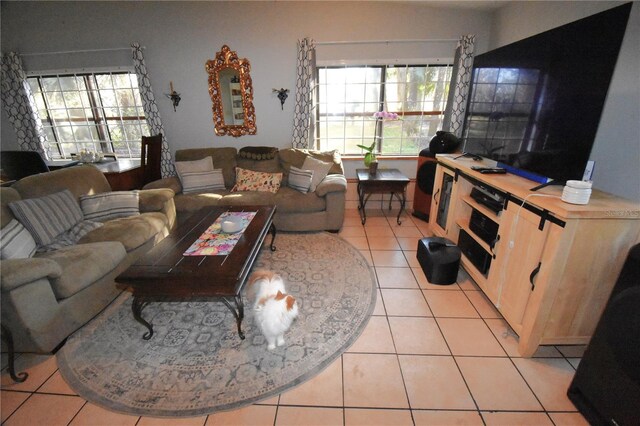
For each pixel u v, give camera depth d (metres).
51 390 1.41
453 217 2.44
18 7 3.34
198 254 1.73
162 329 1.79
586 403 1.25
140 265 1.60
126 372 1.49
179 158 3.46
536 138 1.71
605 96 1.29
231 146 3.80
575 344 1.54
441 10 3.20
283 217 3.00
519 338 1.58
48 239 1.98
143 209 2.62
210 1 3.26
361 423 1.24
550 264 1.34
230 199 2.94
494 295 1.82
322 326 1.78
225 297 1.64
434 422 1.24
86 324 1.83
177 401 1.34
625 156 1.68
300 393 1.37
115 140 4.02
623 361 1.05
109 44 3.46
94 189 2.58
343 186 2.90
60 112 3.91
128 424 1.25
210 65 3.46
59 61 3.56
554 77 1.57
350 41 3.34
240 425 1.24
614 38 1.23
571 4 2.13
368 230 3.19
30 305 1.45
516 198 1.62
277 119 3.66
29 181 2.20
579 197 1.29
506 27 2.93
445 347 1.62
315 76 3.49
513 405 1.30
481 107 2.36
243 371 1.48
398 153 3.84
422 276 2.31
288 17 3.29
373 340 1.67
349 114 3.72
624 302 1.04
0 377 1.48
